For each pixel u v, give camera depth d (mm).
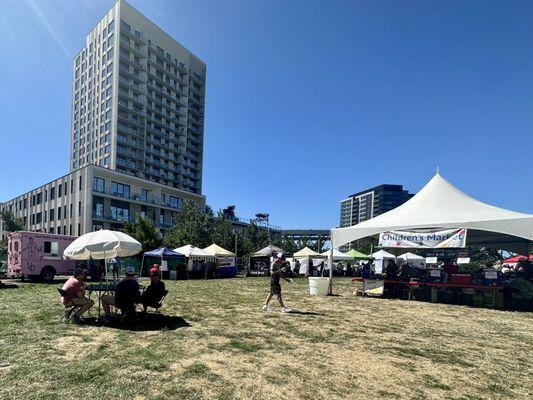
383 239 13750
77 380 4266
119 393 3900
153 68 80625
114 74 70562
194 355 5375
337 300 12727
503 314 10195
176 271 23531
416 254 34000
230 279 24641
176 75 88125
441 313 10156
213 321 8102
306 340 6492
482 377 4781
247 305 10805
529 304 11773
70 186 49656
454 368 5133
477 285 12125
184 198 66312
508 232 11445
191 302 11336
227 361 5137
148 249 29234
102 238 8430
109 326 7375
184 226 36125
